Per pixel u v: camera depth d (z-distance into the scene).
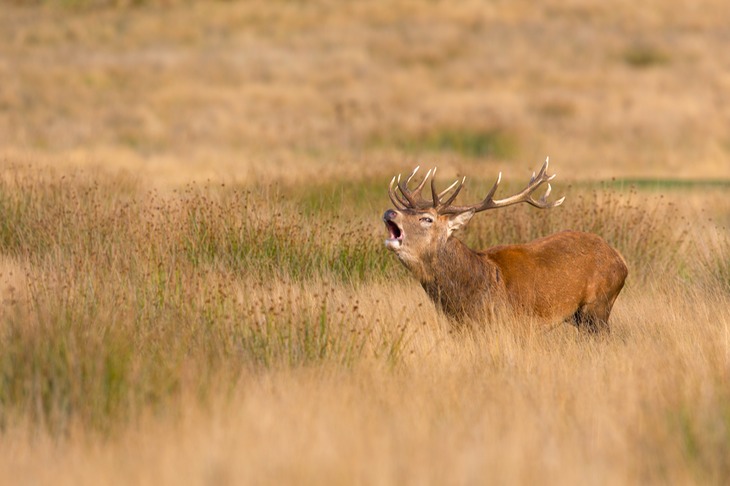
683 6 184.12
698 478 18.78
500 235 40.88
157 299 28.59
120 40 169.62
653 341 28.45
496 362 26.00
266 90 142.62
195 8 186.50
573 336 30.03
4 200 42.25
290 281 34.41
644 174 101.19
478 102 134.50
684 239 43.41
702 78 148.88
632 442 19.86
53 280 29.62
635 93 139.62
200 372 23.31
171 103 135.12
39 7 184.75
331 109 134.00
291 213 41.09
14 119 120.44
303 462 18.45
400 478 18.08
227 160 95.50
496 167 64.81
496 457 18.83
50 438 20.44
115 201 42.94
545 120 125.38
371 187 51.72
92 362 22.75
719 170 104.75
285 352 25.70
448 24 177.25
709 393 21.47
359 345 26.58
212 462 18.44
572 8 184.25
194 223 38.31
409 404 21.98
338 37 171.38
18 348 23.22
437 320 29.47
